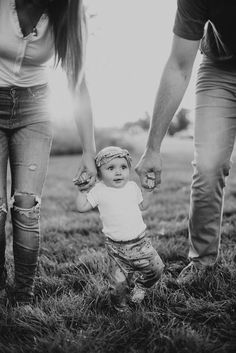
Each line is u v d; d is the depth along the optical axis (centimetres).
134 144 1806
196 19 249
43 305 264
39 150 257
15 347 225
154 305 261
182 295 274
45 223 490
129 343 228
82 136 268
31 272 266
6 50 239
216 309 256
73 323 248
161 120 271
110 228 252
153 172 276
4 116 251
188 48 258
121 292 256
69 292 282
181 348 218
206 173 282
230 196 620
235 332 232
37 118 256
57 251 379
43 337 233
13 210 259
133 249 251
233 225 448
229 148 285
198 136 287
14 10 232
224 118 281
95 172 261
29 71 252
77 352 216
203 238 298
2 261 281
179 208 562
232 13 239
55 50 256
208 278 291
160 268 259
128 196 253
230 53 264
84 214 541
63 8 242
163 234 424
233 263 320
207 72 286
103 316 251
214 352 216
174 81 265
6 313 250
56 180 937
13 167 261
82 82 265
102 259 337
